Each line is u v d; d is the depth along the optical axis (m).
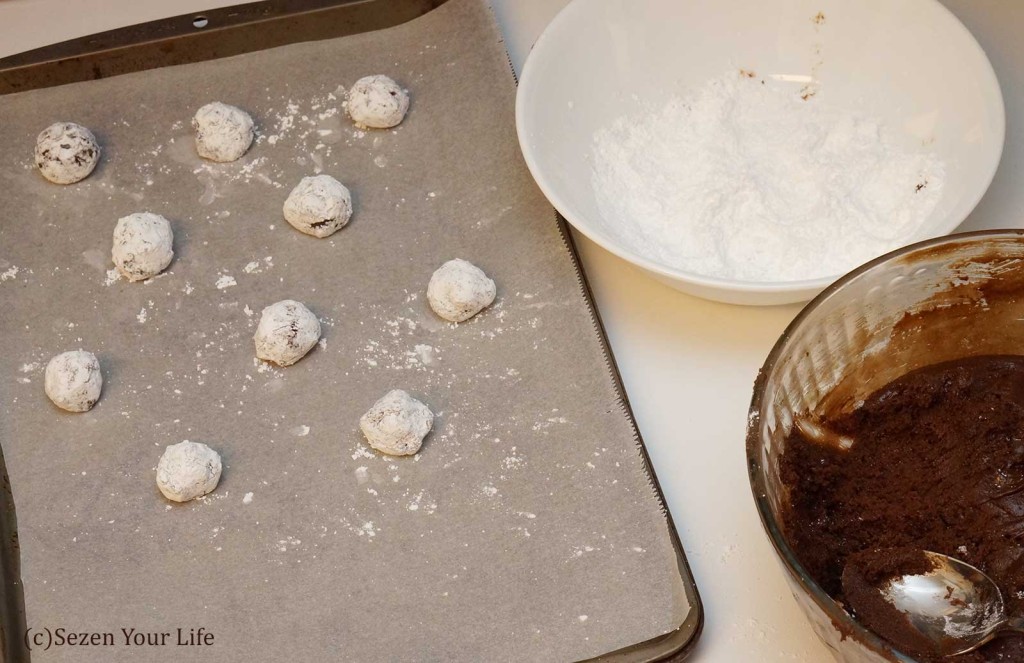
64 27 0.86
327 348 0.71
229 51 0.83
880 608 0.56
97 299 0.74
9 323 0.73
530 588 0.62
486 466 0.66
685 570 0.62
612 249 0.66
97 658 0.62
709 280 0.64
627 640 0.60
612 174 0.73
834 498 0.60
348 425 0.69
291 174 0.78
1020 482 0.59
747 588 0.62
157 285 0.74
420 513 0.65
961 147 0.70
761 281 0.69
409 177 0.78
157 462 0.68
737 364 0.69
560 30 0.74
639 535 0.63
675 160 0.74
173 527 0.66
